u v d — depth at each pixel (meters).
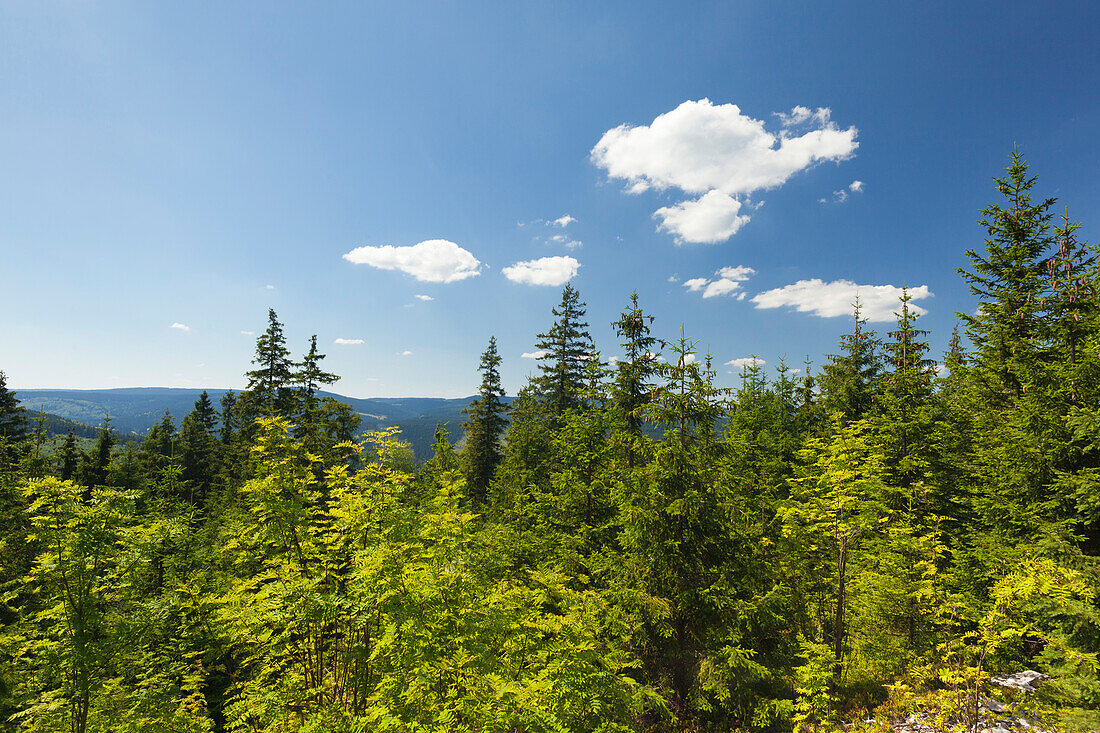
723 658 11.76
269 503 9.36
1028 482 12.59
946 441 17.48
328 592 9.19
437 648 6.74
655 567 12.86
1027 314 14.16
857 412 24.22
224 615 9.00
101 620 7.72
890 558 14.05
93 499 7.96
